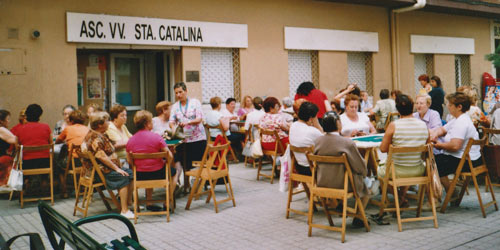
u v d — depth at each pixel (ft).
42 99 30.48
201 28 36.19
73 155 22.97
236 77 38.86
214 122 31.60
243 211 20.42
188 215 20.04
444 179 20.07
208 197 22.17
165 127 24.48
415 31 50.78
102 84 38.47
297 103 20.98
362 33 46.06
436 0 47.44
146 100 40.27
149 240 16.67
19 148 22.09
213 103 31.58
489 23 58.90
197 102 24.21
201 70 36.96
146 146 19.48
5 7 29.14
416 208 17.83
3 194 25.44
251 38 39.04
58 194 25.30
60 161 23.88
